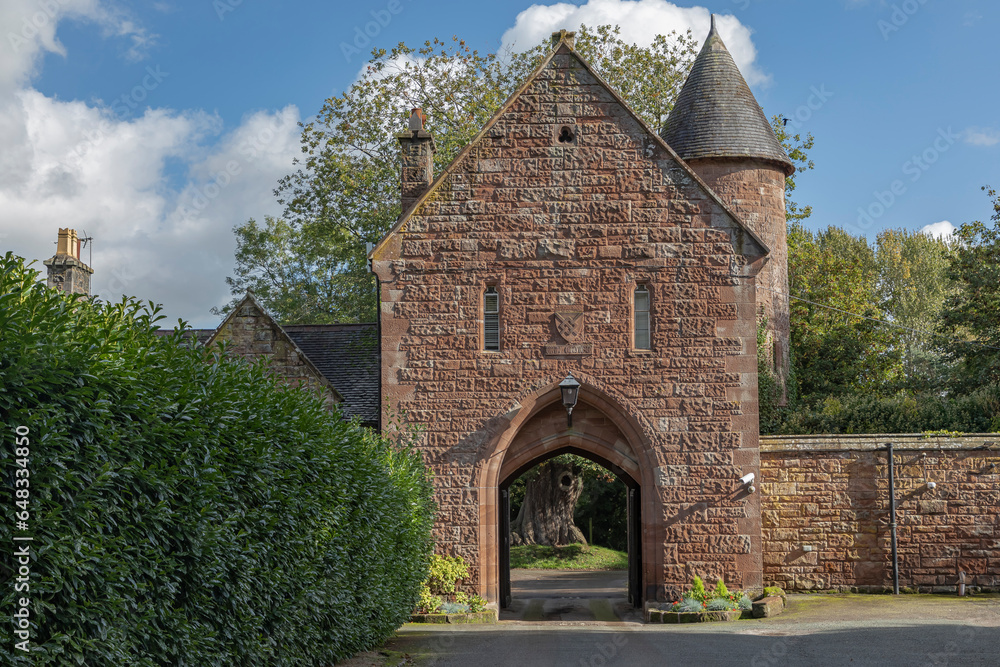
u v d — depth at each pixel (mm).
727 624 15383
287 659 8523
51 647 4930
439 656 11594
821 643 11773
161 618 6078
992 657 10172
